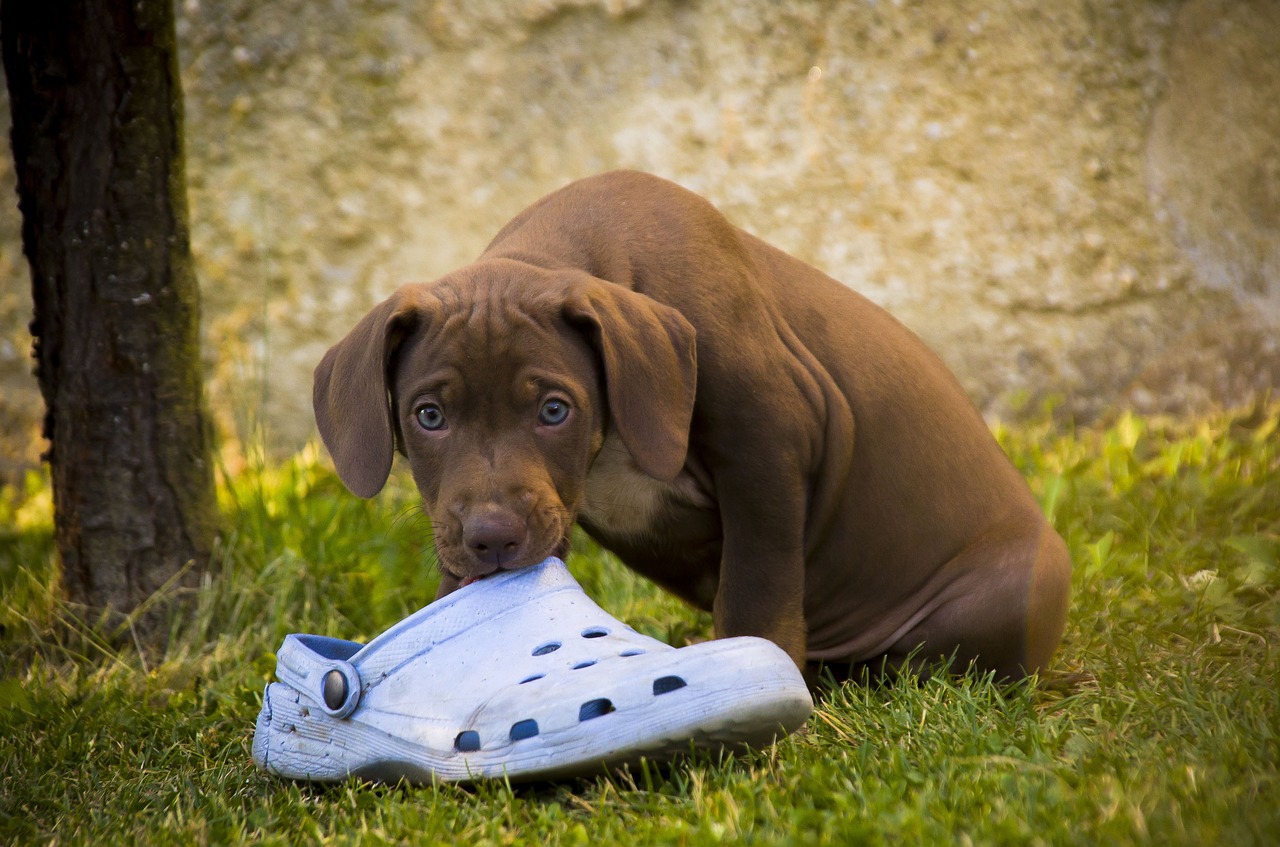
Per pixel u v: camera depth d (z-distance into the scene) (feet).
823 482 16.90
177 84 20.62
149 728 16.56
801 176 34.04
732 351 15.52
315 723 13.65
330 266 35.01
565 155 34.73
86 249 20.12
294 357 34.86
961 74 33.50
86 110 19.84
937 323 33.81
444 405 14.30
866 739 13.76
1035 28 33.24
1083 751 12.65
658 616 21.26
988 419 33.47
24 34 19.71
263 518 23.48
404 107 34.73
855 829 10.78
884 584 17.83
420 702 13.00
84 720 16.69
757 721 12.19
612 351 14.07
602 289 14.56
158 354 20.66
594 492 16.79
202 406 21.50
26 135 20.08
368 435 14.14
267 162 34.88
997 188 33.63
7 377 35.19
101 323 20.27
